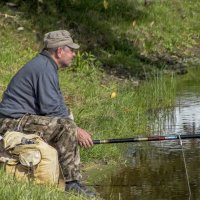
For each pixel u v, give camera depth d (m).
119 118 17.34
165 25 33.38
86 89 20.53
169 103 20.53
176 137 12.38
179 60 29.80
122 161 14.28
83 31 28.34
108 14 31.28
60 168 11.32
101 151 14.41
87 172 13.47
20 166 10.81
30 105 11.52
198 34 34.53
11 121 11.41
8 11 26.66
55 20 27.83
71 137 11.35
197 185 12.66
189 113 19.31
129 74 25.39
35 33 25.97
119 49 28.64
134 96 20.55
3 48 22.95
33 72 11.46
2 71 20.75
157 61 28.72
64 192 10.67
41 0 28.09
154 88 21.47
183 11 36.53
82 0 30.58
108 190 12.30
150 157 14.68
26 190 9.62
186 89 23.25
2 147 10.95
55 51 11.60
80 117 16.48
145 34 31.31
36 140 10.93
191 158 14.58
